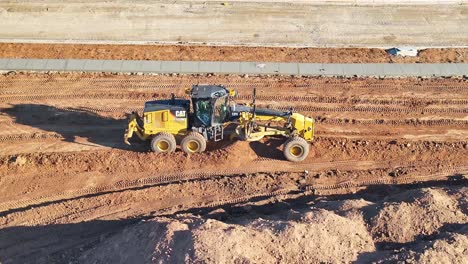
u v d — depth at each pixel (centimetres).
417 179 1917
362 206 1650
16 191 1867
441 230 1542
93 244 1631
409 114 2252
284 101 2320
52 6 3108
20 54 2655
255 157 2016
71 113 2250
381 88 2417
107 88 2408
